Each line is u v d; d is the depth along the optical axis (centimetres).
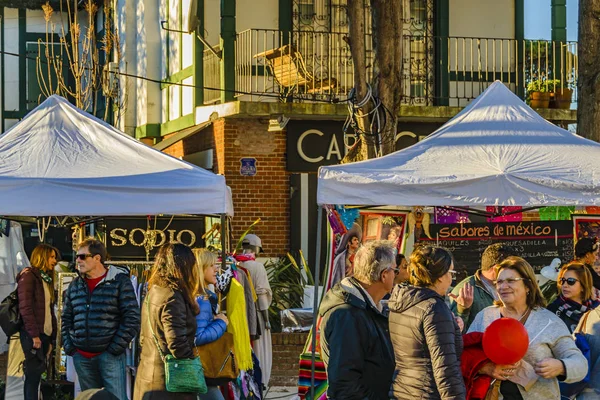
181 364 796
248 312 1273
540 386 692
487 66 2044
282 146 1969
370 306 722
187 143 2189
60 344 1243
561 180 902
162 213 955
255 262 1341
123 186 950
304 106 1891
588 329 765
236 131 1959
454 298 884
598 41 1421
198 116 2084
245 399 1056
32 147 1032
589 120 1423
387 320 727
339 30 2058
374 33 1453
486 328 693
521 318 709
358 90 1448
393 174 913
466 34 2116
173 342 789
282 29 2038
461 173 913
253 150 1962
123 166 995
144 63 2408
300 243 1967
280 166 1969
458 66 2100
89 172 976
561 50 2052
